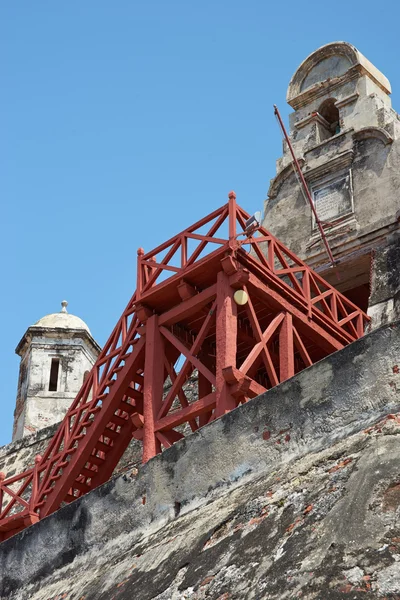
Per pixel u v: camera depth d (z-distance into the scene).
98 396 17.30
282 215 21.66
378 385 11.35
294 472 11.24
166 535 12.38
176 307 16.31
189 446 13.06
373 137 20.83
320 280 18.16
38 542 14.47
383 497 9.48
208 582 10.21
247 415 12.53
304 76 22.98
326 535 9.46
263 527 10.49
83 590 12.57
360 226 20.12
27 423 27.73
